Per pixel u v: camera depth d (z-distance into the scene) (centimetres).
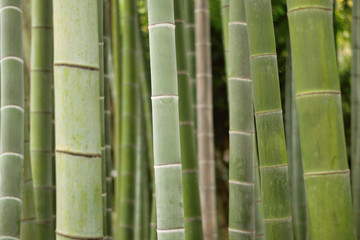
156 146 277
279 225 287
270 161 288
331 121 264
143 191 462
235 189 306
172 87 276
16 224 296
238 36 301
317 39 264
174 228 275
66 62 270
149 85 425
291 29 267
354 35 369
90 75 272
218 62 699
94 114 273
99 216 274
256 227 336
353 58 371
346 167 266
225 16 338
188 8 418
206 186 434
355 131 374
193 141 322
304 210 402
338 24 526
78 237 271
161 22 275
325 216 264
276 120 287
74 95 271
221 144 736
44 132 332
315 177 265
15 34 299
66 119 271
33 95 332
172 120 276
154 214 346
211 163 437
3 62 298
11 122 297
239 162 305
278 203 288
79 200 272
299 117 267
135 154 409
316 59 264
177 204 276
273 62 286
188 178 319
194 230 317
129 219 409
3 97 298
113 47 422
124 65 402
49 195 333
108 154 350
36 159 332
